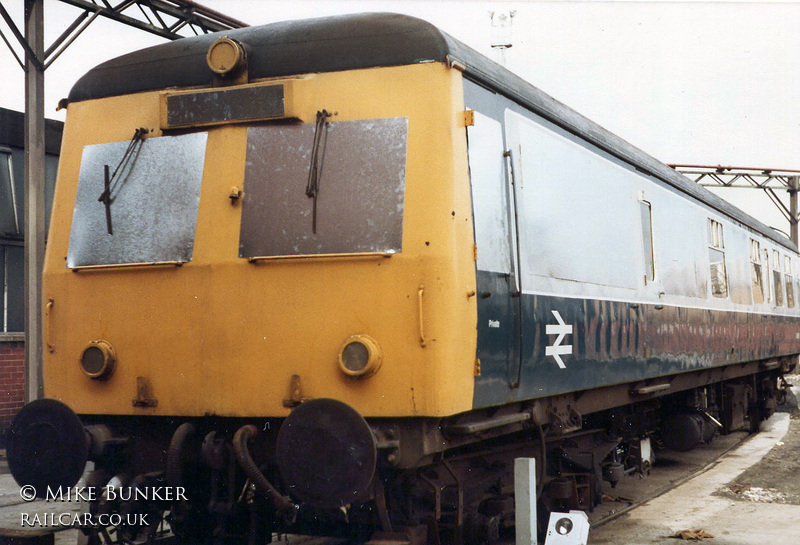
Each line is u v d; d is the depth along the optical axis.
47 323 5.59
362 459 4.48
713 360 11.08
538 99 6.45
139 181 5.45
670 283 9.37
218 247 5.19
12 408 12.66
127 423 5.50
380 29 5.14
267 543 5.55
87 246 5.52
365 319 4.88
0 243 12.77
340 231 4.98
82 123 5.72
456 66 5.09
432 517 5.31
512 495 6.36
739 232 13.16
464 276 4.96
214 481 5.08
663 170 9.57
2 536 5.65
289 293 5.02
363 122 5.07
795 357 18.69
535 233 6.08
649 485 10.16
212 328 5.15
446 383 4.78
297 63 5.23
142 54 5.66
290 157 5.14
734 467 11.54
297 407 4.63
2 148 12.80
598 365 7.09
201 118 5.31
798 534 7.36
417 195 4.91
